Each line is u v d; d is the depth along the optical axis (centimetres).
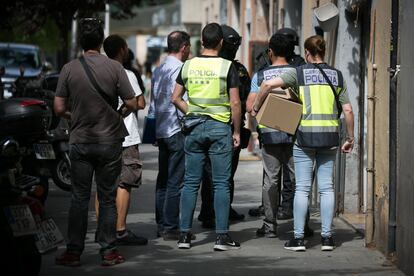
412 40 1163
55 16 4294
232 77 1343
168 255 1334
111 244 1262
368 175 1388
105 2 4144
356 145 1711
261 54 1592
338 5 1755
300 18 2458
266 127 1408
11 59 4216
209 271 1230
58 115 1261
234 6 3806
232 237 1479
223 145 1349
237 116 1344
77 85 1235
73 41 5291
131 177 1384
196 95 1348
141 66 7750
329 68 1350
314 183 1773
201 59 1355
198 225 1599
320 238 1478
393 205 1275
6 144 1083
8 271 1103
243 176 2378
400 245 1238
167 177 1466
